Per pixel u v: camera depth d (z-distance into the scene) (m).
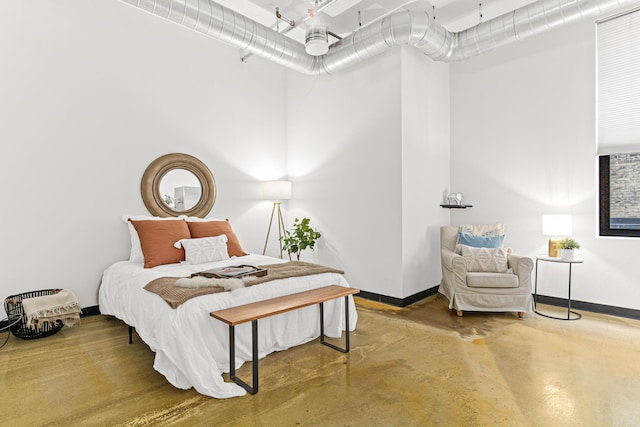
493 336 3.06
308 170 5.06
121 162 3.88
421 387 2.21
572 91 3.80
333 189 4.72
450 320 3.50
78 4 3.60
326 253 4.82
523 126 4.14
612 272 3.59
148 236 3.52
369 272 4.30
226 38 3.56
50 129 3.45
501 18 3.52
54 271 3.48
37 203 3.39
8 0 3.24
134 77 3.96
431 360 2.59
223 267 3.21
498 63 4.33
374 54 3.89
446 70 4.71
